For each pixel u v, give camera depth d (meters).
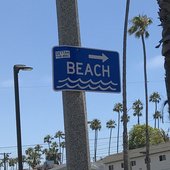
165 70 5.20
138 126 86.81
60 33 6.95
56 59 6.48
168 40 5.21
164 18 5.28
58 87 6.42
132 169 65.50
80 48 6.61
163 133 87.38
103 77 6.70
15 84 24.50
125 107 37.00
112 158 67.88
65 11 6.95
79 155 6.51
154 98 93.94
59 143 121.56
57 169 52.66
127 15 37.47
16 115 24.30
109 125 111.44
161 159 62.47
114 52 6.87
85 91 6.55
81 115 6.57
